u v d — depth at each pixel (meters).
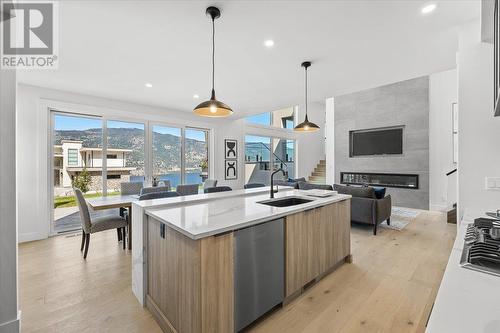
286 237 1.99
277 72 3.26
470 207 2.15
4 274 1.24
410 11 1.99
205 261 1.43
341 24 2.18
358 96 6.93
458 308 0.66
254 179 7.66
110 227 3.16
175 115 5.51
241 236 1.64
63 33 2.27
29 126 3.75
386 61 2.92
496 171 2.06
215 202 2.43
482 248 1.07
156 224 1.88
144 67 3.09
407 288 2.27
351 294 2.18
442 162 5.61
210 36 2.36
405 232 4.07
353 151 7.15
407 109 6.08
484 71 2.09
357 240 3.67
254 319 1.72
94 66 3.05
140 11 1.96
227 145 6.59
